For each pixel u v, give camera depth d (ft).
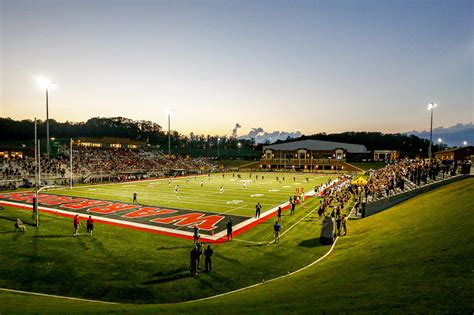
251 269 48.91
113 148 315.17
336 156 375.86
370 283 31.73
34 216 79.82
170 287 42.11
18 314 28.43
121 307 32.37
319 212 85.05
